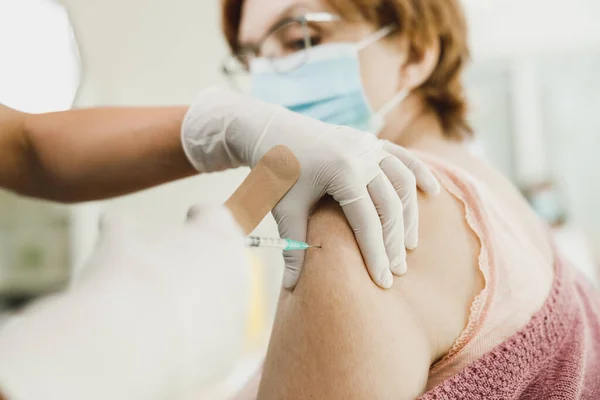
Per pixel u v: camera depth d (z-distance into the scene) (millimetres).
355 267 631
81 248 2785
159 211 2828
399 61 1090
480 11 3557
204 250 441
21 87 1011
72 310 359
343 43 1092
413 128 1079
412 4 1047
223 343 421
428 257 690
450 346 663
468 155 1016
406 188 684
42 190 1078
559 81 3564
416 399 597
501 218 776
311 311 619
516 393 660
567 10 3438
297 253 656
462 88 1123
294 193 652
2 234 2805
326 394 585
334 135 678
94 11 2965
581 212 3510
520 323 695
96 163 988
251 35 1205
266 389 637
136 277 392
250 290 458
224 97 828
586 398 734
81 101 2789
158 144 935
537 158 3559
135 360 354
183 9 3088
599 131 3496
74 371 330
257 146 723
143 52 3080
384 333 602
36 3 976
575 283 969
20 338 336
